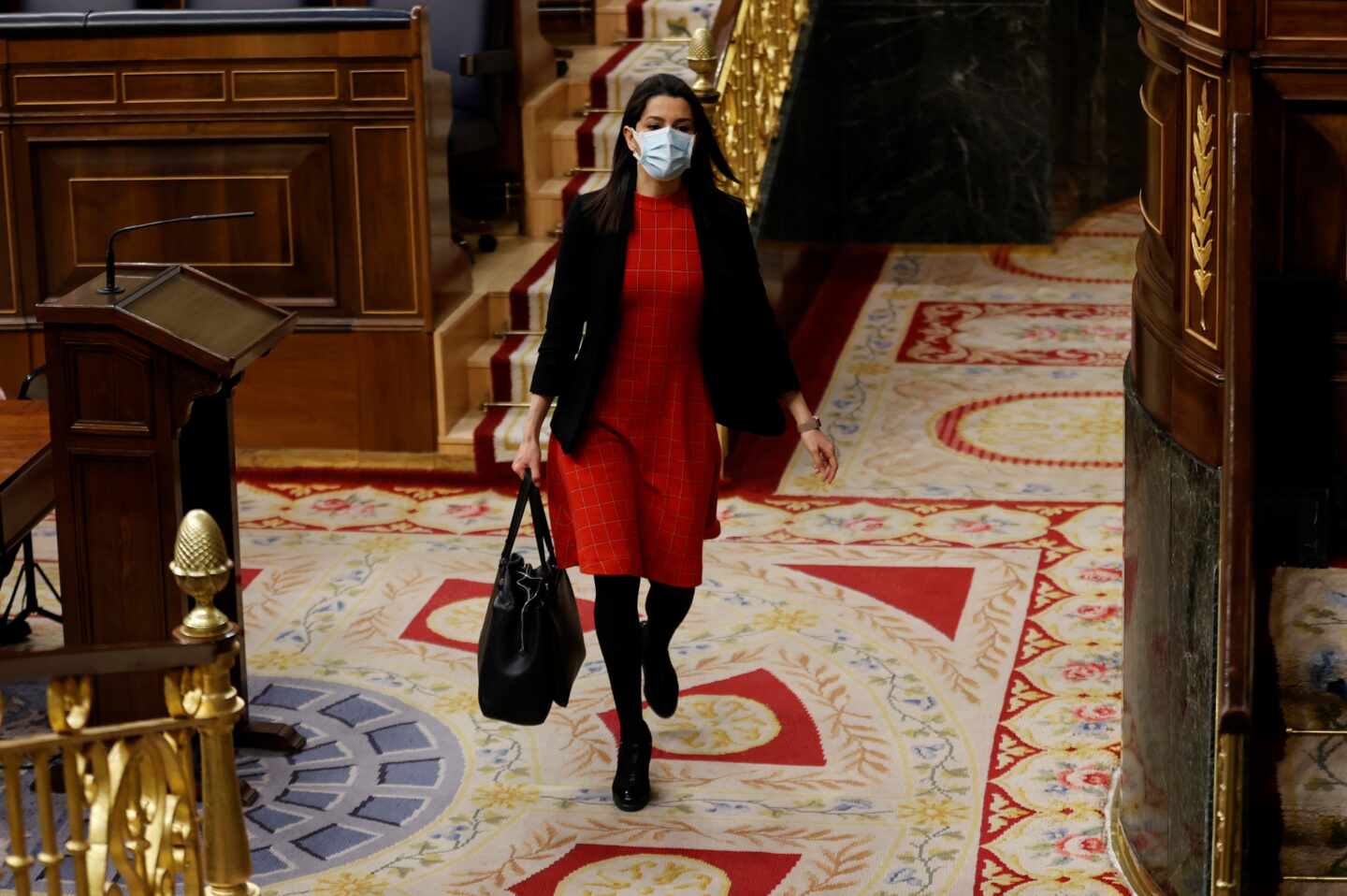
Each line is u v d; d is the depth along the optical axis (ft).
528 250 49.16
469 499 42.01
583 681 32.60
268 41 41.34
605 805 28.12
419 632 34.83
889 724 30.63
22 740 19.58
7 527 27.43
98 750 19.90
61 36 41.70
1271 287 22.27
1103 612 34.99
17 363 43.60
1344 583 23.09
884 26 63.77
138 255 42.88
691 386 26.99
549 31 56.29
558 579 26.58
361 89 41.39
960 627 34.50
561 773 29.25
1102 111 72.18
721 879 25.89
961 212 65.41
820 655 33.35
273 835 27.37
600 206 26.63
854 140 65.16
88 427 27.61
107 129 42.14
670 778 28.94
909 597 35.94
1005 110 64.08
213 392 27.17
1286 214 22.21
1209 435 22.36
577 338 26.96
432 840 27.17
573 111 52.75
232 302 28.89
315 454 43.47
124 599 28.17
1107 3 71.20
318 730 30.86
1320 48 21.38
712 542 39.06
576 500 26.71
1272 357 22.65
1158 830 24.45
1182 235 23.07
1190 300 22.84
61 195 42.68
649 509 26.99
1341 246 22.25
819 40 60.44
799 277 56.44
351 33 41.06
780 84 53.47
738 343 27.12
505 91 49.88
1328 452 22.94
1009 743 29.86
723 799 28.22
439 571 37.83
